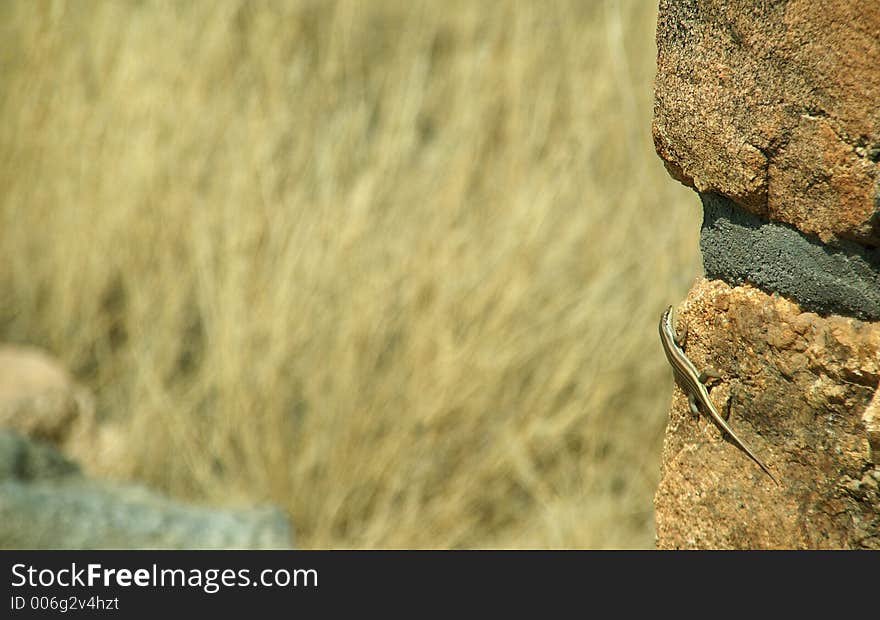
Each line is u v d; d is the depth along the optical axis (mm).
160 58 9633
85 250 9469
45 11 9852
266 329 8305
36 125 9852
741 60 2348
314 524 8102
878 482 2219
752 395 2488
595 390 8258
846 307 2256
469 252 8312
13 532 5738
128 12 10195
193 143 9242
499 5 9648
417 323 8188
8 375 8516
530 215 8336
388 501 8070
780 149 2297
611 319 8359
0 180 9898
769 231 2395
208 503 8109
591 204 8586
